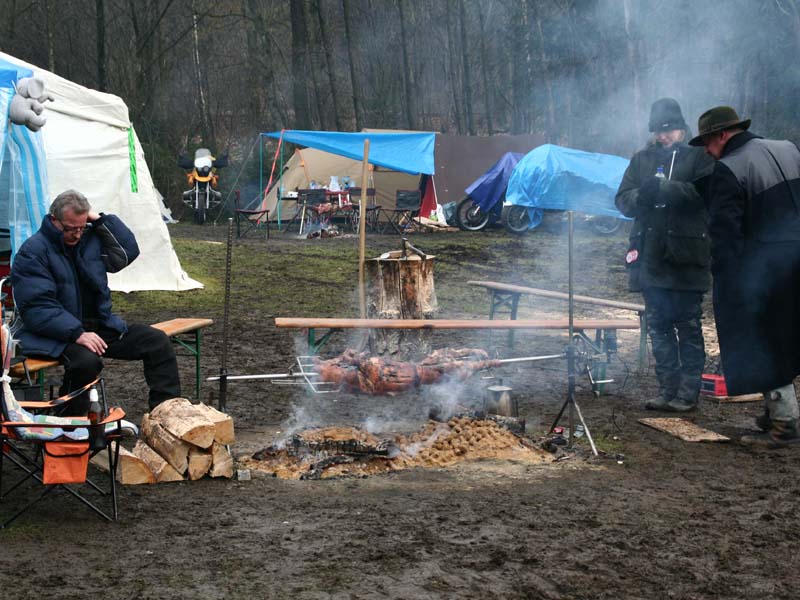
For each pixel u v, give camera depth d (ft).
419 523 14.19
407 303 24.12
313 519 14.33
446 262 55.62
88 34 121.60
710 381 24.03
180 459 16.39
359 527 13.97
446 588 11.71
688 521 14.52
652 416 21.89
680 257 21.81
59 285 17.80
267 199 82.89
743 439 19.51
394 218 79.87
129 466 16.11
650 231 22.15
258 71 120.88
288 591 11.53
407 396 23.52
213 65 130.11
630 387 25.11
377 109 127.44
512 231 73.20
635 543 13.51
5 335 14.58
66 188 37.99
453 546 13.21
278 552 12.89
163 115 114.73
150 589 11.51
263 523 14.14
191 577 11.94
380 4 127.34
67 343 17.53
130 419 20.65
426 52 131.75
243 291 43.19
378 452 17.56
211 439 16.38
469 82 114.01
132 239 19.25
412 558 12.71
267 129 122.11
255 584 11.73
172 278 42.55
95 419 13.82
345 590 11.58
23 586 11.53
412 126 109.19
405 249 24.73
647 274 22.20
